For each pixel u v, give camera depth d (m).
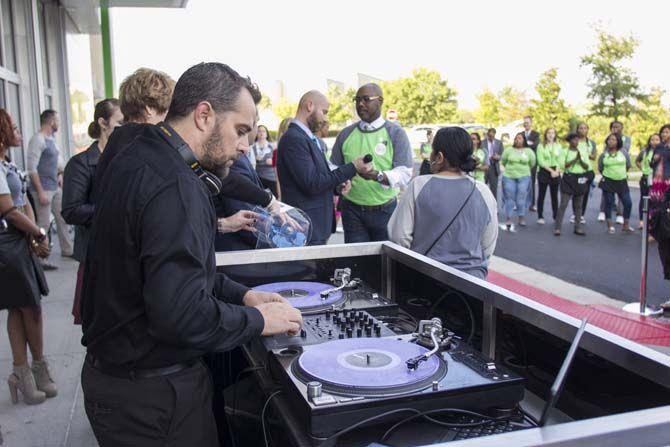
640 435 0.84
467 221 2.45
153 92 2.42
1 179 3.04
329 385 1.14
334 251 2.07
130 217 1.18
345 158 4.16
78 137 13.38
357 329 1.47
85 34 14.32
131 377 1.30
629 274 7.03
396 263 2.02
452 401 1.14
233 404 1.74
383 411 1.10
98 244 1.26
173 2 11.87
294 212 2.63
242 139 1.33
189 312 1.15
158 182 1.19
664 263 5.51
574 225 10.42
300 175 3.38
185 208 1.18
